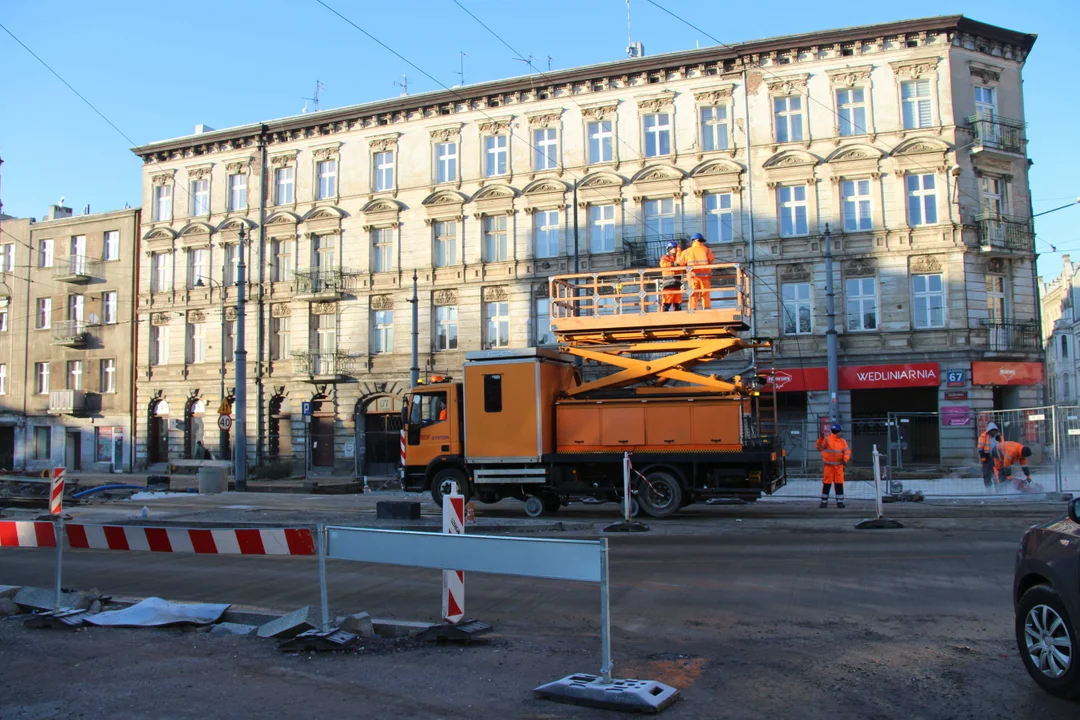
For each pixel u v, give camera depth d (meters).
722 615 8.31
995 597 8.77
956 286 30.97
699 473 17.58
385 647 7.17
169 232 42.97
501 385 18.33
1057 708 5.46
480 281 36.44
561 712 5.47
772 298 32.50
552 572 6.02
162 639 7.58
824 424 26.98
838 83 32.38
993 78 32.31
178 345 42.69
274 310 40.50
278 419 40.06
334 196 39.41
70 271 45.91
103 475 40.75
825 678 6.18
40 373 47.62
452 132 37.41
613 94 34.94
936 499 20.75
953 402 30.64
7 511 20.81
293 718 5.37
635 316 18.27
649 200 34.38
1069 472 19.62
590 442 17.95
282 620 7.71
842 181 32.34
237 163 41.62
